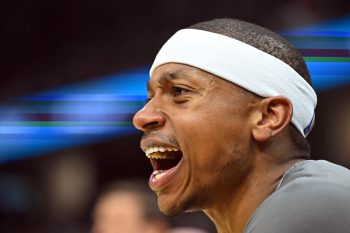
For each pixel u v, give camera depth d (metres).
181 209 3.72
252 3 12.96
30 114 14.86
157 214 7.04
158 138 3.69
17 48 14.83
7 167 15.05
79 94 14.58
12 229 14.30
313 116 3.96
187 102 3.68
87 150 14.75
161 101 3.75
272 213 3.30
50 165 14.95
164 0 13.77
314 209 3.25
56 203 14.69
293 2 12.66
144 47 13.88
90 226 14.37
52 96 14.70
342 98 12.32
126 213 6.91
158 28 13.78
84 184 14.74
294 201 3.30
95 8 14.46
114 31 14.27
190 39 3.76
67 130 14.72
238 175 3.67
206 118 3.62
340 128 12.39
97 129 14.56
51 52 14.73
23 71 14.87
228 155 3.63
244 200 3.69
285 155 3.73
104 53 14.31
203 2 13.34
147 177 14.63
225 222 3.81
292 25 12.55
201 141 3.62
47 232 14.34
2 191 14.69
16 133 14.91
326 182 3.40
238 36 3.73
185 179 3.67
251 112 3.67
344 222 3.22
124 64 14.11
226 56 3.67
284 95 3.71
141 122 3.74
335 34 12.25
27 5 14.80
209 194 3.70
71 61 14.64
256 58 3.68
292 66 3.78
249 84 3.65
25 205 14.64
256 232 3.28
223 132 3.62
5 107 14.86
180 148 3.65
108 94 14.27
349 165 12.38
